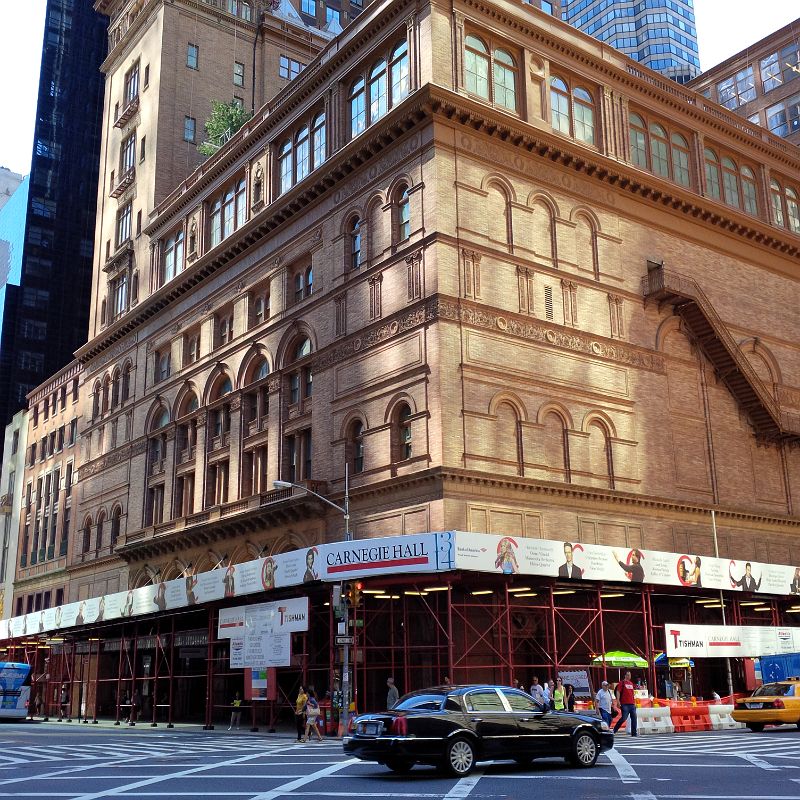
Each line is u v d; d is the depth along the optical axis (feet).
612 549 113.91
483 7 141.49
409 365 126.82
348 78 152.87
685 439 150.20
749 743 82.38
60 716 185.57
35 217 451.12
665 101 167.94
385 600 127.34
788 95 297.94
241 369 165.99
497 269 132.36
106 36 495.82
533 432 129.49
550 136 142.00
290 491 143.33
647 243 155.74
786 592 134.00
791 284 181.78
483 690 64.39
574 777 57.93
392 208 136.05
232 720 134.00
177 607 136.67
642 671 136.87
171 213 200.44
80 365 240.73
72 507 225.15
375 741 60.64
